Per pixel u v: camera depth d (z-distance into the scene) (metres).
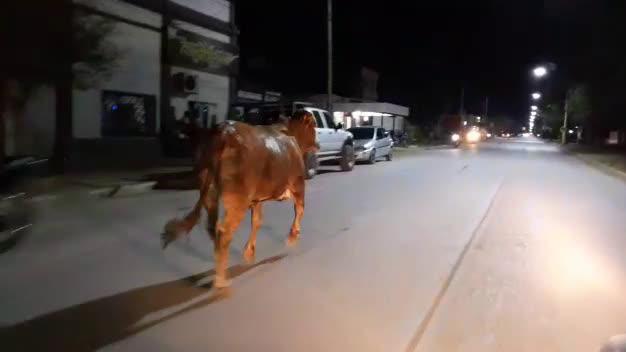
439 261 8.12
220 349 4.91
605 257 8.70
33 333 5.13
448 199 14.76
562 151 47.41
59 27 13.88
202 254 8.04
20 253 7.95
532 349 5.14
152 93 21.31
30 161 8.68
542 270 7.82
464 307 6.19
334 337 5.24
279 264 7.66
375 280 7.06
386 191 16.09
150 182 15.00
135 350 4.84
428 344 5.18
